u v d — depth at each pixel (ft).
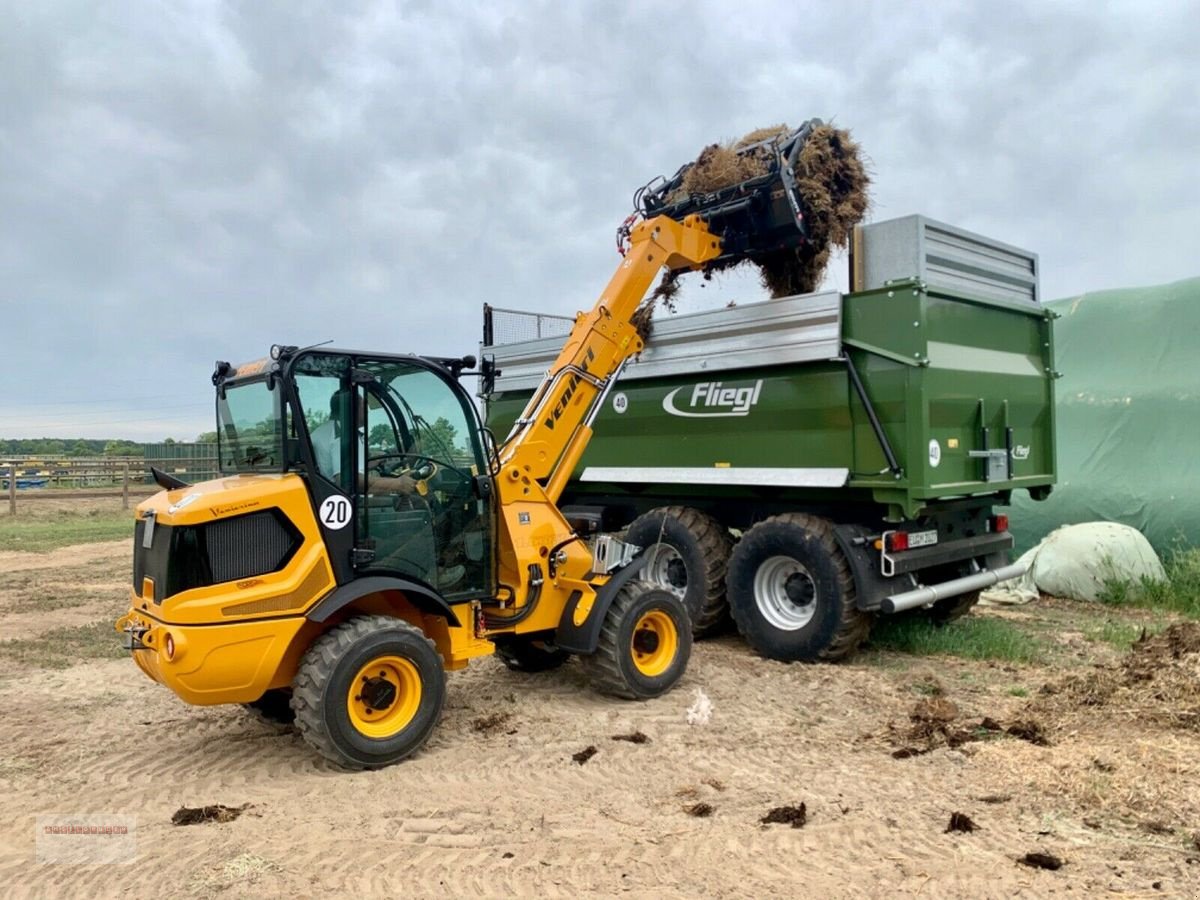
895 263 21.02
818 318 21.67
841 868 11.24
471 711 18.48
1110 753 14.65
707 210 23.52
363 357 16.01
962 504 23.24
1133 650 19.71
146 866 11.68
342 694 14.75
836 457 22.00
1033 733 15.81
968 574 23.97
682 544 24.98
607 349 21.22
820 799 13.46
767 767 14.93
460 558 17.47
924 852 11.59
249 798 14.14
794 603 22.62
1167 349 34.22
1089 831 12.11
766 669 21.57
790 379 22.70
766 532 22.68
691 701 18.94
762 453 23.54
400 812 13.34
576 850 11.93
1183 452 32.09
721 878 11.04
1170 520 31.42
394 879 11.20
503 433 30.94
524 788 14.26
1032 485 23.99
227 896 10.84
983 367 22.22
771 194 22.70
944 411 20.99
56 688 20.83
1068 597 29.40
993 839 11.93
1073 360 36.42
